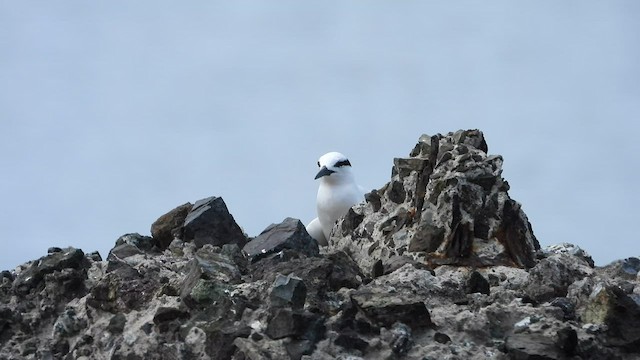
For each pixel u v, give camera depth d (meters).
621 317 13.18
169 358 13.22
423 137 16.28
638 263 14.84
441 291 13.74
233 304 13.40
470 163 15.07
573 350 12.65
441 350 12.80
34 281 15.16
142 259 15.34
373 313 13.08
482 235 14.82
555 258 14.34
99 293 14.34
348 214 16.62
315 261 14.11
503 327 13.14
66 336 14.48
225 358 12.91
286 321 12.83
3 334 14.74
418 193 15.48
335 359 12.64
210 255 14.39
